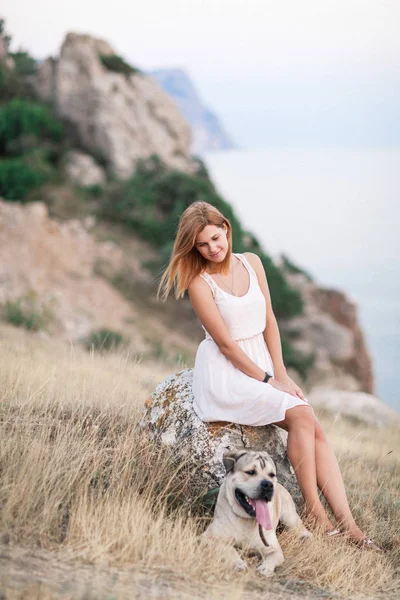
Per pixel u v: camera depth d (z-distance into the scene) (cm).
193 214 596
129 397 774
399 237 11956
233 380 588
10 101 5828
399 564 584
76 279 3922
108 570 457
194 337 4228
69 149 5594
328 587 512
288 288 4806
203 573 481
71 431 630
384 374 5559
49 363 1040
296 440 577
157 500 571
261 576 503
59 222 4788
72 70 5797
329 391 1733
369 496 715
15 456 565
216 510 544
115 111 5656
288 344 4594
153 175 5381
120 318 3816
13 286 3347
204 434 602
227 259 614
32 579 411
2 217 3984
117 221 5094
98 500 539
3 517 487
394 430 1420
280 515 570
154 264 4503
